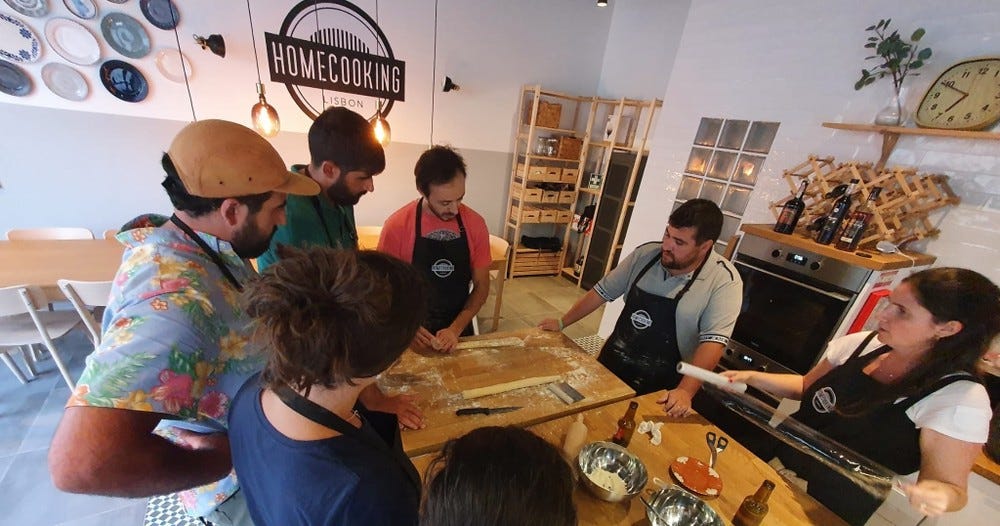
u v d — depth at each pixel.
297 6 2.69
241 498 0.90
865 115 1.70
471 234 1.58
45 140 2.33
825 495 1.05
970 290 0.87
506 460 0.45
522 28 3.52
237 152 0.65
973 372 0.91
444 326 1.66
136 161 2.58
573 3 3.62
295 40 2.73
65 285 1.61
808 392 1.21
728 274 1.36
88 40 2.27
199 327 0.61
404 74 3.18
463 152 3.74
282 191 0.74
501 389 1.12
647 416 1.12
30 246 2.06
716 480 0.91
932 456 0.89
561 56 3.79
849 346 1.16
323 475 0.45
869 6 1.65
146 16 2.35
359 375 0.46
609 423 1.07
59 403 1.89
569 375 1.24
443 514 0.44
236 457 0.56
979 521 1.21
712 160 2.33
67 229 2.29
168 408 0.57
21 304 1.61
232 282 0.72
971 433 0.85
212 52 2.57
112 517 1.43
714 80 2.28
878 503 0.94
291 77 2.80
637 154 3.37
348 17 2.87
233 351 0.70
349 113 1.14
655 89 3.45
